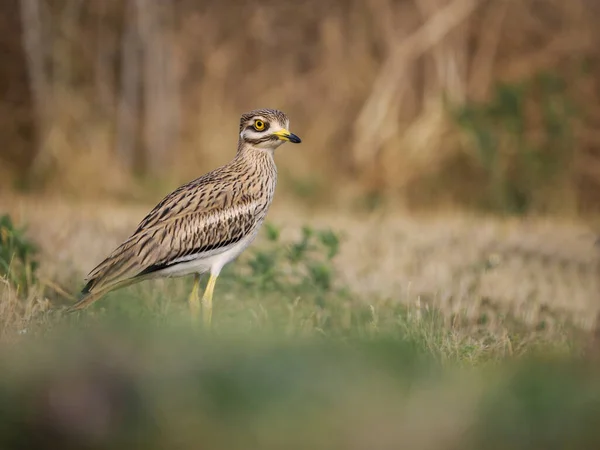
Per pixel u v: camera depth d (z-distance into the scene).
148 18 24.75
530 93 23.11
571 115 22.22
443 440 5.60
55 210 18.77
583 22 24.67
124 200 22.95
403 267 14.24
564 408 5.84
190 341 6.67
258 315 10.06
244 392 5.72
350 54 25.97
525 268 14.33
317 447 5.50
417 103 24.53
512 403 5.90
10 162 24.61
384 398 5.87
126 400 5.70
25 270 10.89
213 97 25.72
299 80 26.25
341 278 13.09
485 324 10.80
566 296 12.65
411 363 6.88
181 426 5.56
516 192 22.12
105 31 25.38
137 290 10.89
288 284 11.64
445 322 10.21
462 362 8.31
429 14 24.45
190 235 9.98
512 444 5.64
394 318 10.03
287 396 5.73
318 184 23.39
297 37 26.81
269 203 10.81
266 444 5.51
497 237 16.88
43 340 6.98
